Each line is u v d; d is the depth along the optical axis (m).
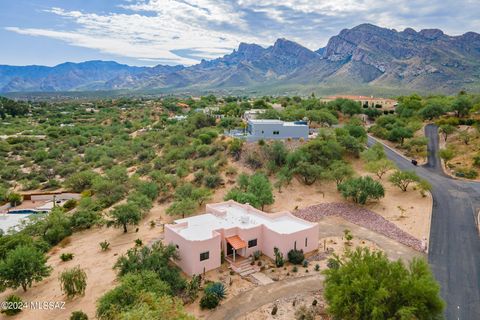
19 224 56.94
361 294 24.92
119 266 36.16
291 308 31.09
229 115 122.00
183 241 37.59
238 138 80.00
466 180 65.00
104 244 45.91
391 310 24.81
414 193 59.44
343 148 75.38
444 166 72.88
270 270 38.00
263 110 122.81
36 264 36.66
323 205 57.47
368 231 48.16
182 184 67.94
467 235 45.03
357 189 56.78
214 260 38.16
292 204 58.50
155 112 175.88
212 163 72.50
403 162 76.31
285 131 80.19
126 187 73.00
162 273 33.47
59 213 56.66
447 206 54.00
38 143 120.56
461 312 30.48
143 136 118.19
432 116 103.50
